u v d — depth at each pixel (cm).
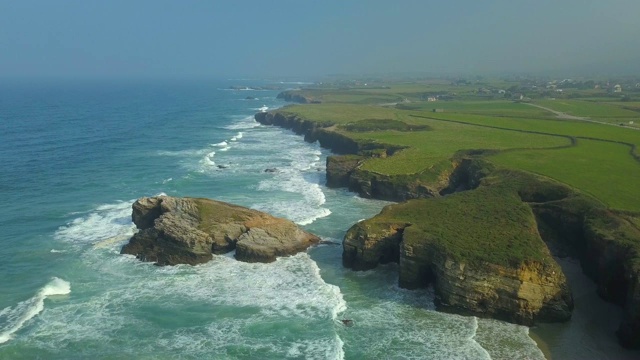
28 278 4244
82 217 5716
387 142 8869
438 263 3916
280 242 4809
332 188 7238
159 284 4188
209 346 3344
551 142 8556
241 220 4953
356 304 3925
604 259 4028
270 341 3406
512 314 3666
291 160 9212
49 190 6850
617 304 3897
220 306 3856
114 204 6222
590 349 3381
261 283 4238
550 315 3672
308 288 4153
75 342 3347
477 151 7744
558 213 4941
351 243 4544
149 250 4688
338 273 4475
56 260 4594
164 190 6919
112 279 4259
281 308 3841
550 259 3831
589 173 6119
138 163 8738
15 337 3375
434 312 3803
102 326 3547
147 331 3500
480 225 4441
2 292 3997
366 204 6438
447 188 6806
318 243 5066
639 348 3353
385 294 4084
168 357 3219
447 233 4250
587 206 4822
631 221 4422
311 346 3353
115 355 3225
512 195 5278
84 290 4056
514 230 4309
